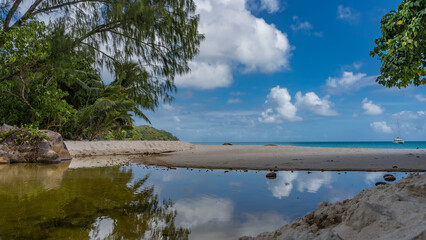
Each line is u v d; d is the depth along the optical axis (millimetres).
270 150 14922
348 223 1812
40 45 5340
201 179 5250
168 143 19375
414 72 4500
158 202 3207
